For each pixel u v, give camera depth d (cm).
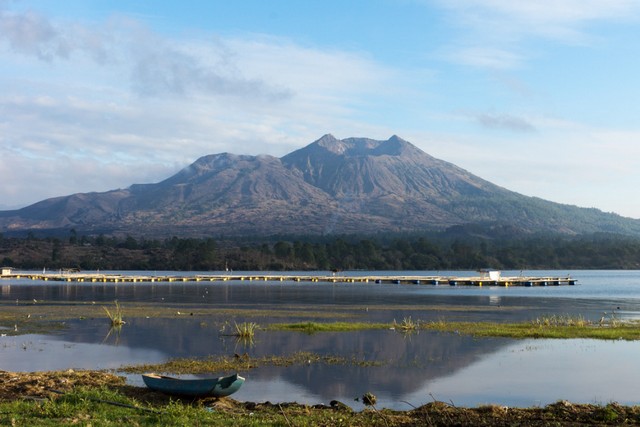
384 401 3166
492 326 5925
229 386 2808
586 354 4456
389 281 16312
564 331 5547
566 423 2536
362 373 3797
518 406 3081
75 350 4519
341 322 6284
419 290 12575
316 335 5325
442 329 5712
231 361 4122
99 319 6438
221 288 12900
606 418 2580
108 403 2611
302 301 9312
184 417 2427
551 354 4459
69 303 8531
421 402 3159
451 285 14850
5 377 3142
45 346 4688
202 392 2789
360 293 11425
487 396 3288
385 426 2480
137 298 9656
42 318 6494
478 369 3938
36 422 2270
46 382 3033
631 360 4250
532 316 7125
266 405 2831
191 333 5403
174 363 4022
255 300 9450
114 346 4703
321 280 16825
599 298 10425
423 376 3738
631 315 7419
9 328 5691
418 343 4909
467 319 6731
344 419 2555
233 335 5278
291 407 2792
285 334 5375
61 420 2309
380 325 5956
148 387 2939
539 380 3656
